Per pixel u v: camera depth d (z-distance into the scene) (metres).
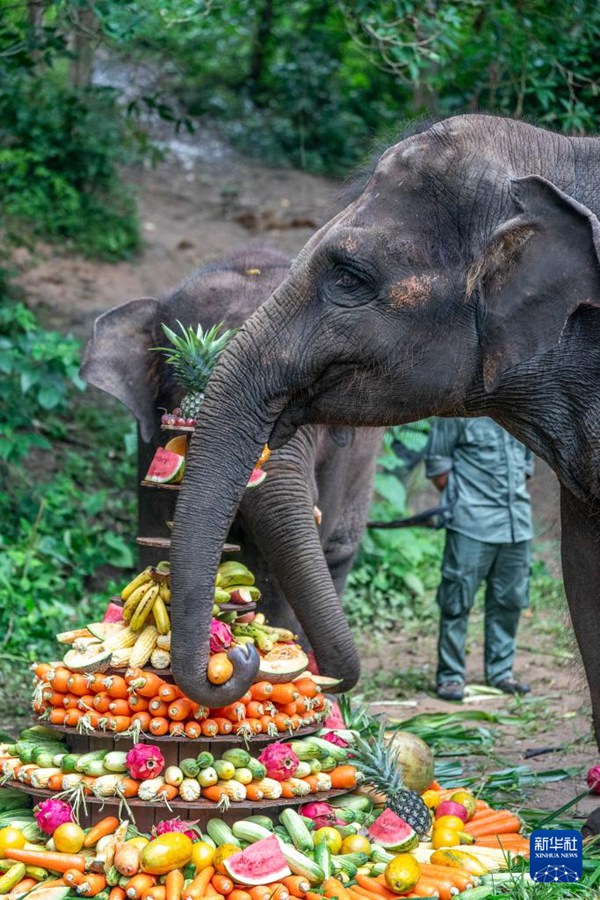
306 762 3.95
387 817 3.93
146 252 13.85
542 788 5.09
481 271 3.72
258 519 4.71
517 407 4.08
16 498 8.54
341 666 4.62
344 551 6.34
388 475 9.38
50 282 12.05
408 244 3.74
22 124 11.79
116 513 8.94
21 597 7.10
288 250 14.76
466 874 3.68
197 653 3.59
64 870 3.65
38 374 8.20
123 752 3.83
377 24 7.54
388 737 4.73
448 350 3.79
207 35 20.05
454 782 5.00
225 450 3.79
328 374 3.86
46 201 12.73
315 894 3.54
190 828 3.70
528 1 8.13
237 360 3.84
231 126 19.42
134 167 17.17
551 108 8.55
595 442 4.00
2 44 8.15
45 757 3.92
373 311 3.76
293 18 20.16
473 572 6.94
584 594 4.38
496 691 7.06
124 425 10.05
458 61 9.23
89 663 3.81
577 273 3.64
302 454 4.86
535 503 10.52
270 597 5.23
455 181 3.79
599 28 7.96
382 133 4.39
